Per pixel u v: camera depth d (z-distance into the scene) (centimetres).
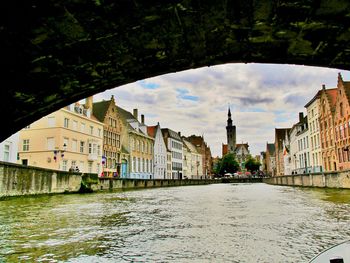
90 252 659
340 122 3841
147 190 3738
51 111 518
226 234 833
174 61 447
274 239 762
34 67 398
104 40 374
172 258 614
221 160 11150
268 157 11806
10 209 1399
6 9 308
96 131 4331
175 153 8269
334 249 385
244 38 394
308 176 3712
